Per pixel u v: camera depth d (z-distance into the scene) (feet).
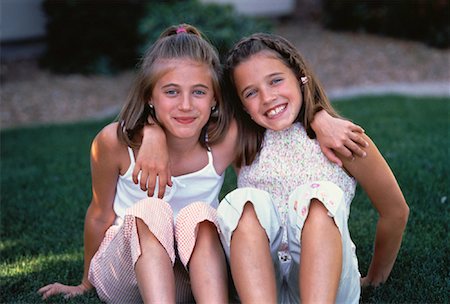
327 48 38.17
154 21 32.42
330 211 7.58
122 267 8.57
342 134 8.64
